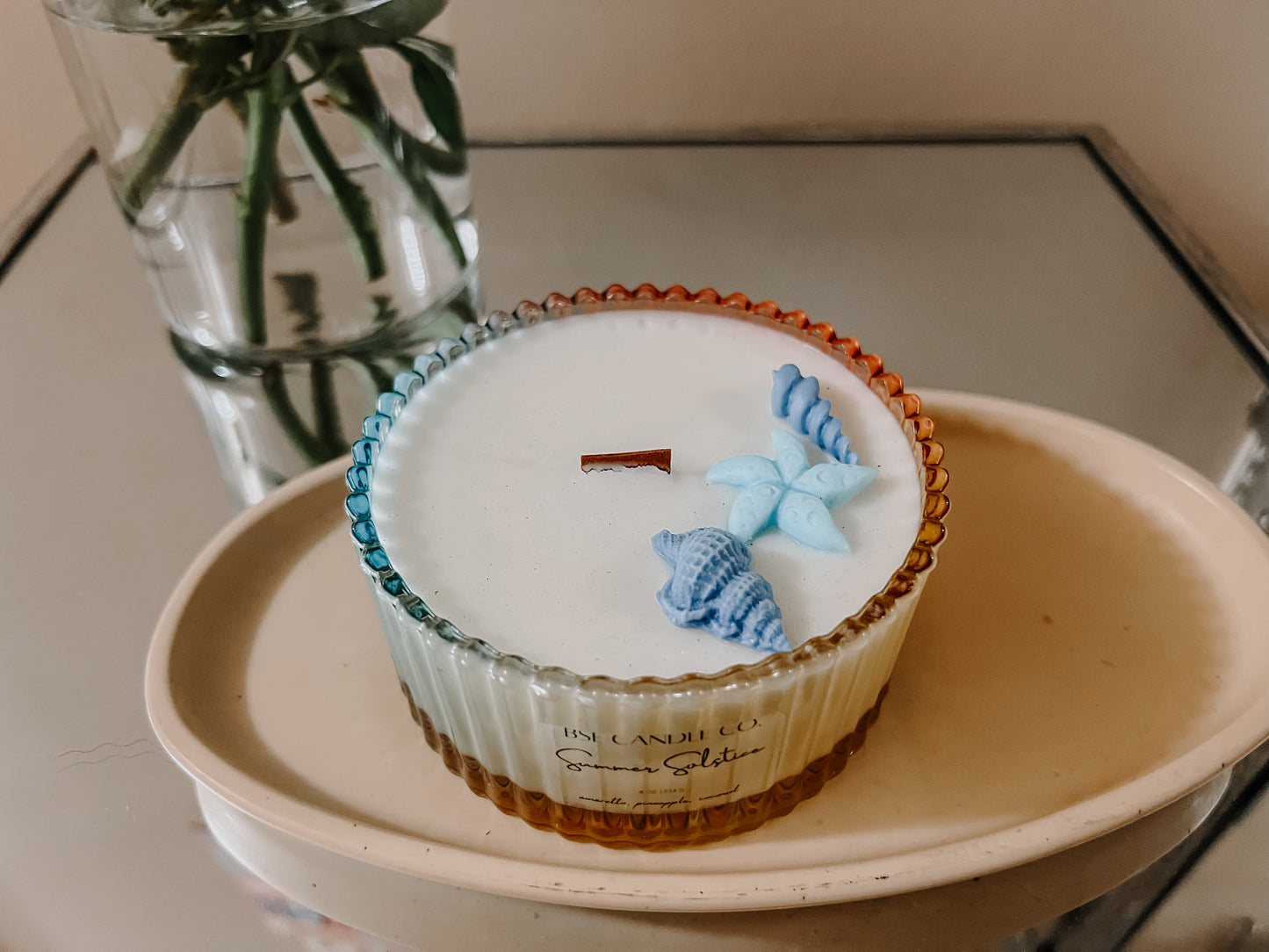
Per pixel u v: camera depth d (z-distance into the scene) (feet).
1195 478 0.74
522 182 1.16
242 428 0.86
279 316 0.87
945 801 0.59
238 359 0.91
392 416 0.62
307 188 0.79
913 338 0.97
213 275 0.83
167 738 0.59
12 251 1.07
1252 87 1.11
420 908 0.57
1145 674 0.65
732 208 1.12
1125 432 0.87
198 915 0.57
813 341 0.68
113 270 1.05
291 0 0.69
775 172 1.17
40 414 0.89
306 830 0.55
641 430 0.63
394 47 0.76
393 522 0.57
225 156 0.75
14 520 0.80
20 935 0.56
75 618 0.73
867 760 0.61
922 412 0.80
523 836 0.57
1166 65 1.11
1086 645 0.66
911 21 1.08
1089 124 1.18
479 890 0.54
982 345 0.96
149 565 0.77
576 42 1.09
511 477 0.60
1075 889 0.57
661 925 0.55
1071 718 0.62
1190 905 0.57
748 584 0.50
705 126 1.17
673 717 0.48
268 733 0.62
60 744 0.65
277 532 0.73
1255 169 1.17
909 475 0.59
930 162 1.17
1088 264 1.06
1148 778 0.56
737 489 0.59
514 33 1.08
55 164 1.16
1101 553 0.72
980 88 1.14
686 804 0.55
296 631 0.68
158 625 0.65
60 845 0.60
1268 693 0.60
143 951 0.56
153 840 0.60
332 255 0.83
